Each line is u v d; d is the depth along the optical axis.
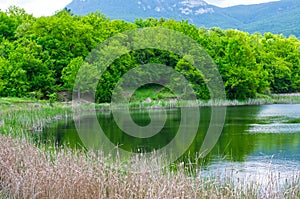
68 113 31.80
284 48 66.06
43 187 8.23
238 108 40.03
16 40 51.75
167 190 8.05
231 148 17.45
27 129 21.52
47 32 48.75
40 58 44.78
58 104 36.56
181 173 9.64
